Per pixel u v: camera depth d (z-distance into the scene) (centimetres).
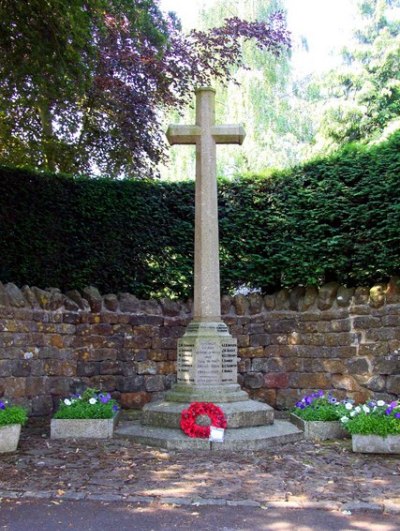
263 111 1853
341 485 482
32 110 1119
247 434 645
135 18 943
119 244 1006
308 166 1000
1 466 530
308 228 966
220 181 1064
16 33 768
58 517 397
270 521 395
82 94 870
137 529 377
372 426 606
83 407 690
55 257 945
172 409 682
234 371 731
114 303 961
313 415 697
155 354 981
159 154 1252
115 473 509
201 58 1217
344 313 910
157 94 1208
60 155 1189
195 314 751
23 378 808
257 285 1038
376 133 1867
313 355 937
